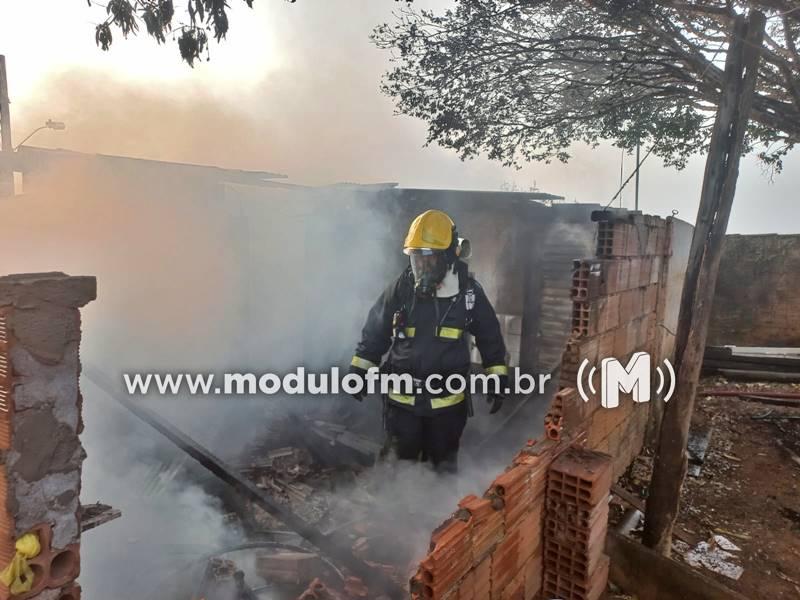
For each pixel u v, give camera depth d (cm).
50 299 170
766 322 1029
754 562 390
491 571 225
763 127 595
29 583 169
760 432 639
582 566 269
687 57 479
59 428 175
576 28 535
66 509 180
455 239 374
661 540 379
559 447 296
